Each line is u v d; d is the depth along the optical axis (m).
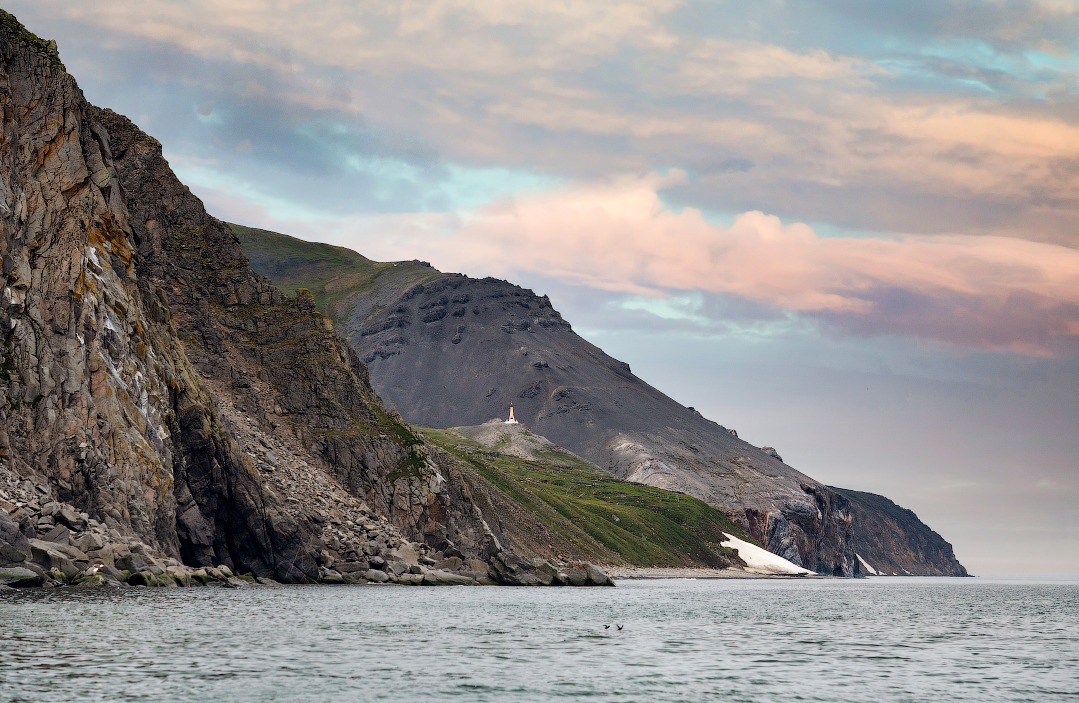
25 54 123.31
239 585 120.88
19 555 92.06
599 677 60.50
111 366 116.12
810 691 58.62
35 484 103.69
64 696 47.31
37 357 110.62
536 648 72.94
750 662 70.12
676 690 57.09
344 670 58.53
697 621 106.12
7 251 112.75
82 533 101.00
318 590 122.31
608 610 116.62
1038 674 68.88
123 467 111.81
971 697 58.84
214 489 127.81
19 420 106.56
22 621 69.00
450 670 60.69
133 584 100.88
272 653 63.03
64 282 114.94
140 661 56.84
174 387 128.50
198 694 49.62
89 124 131.00
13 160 118.06
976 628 109.19
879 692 59.38
